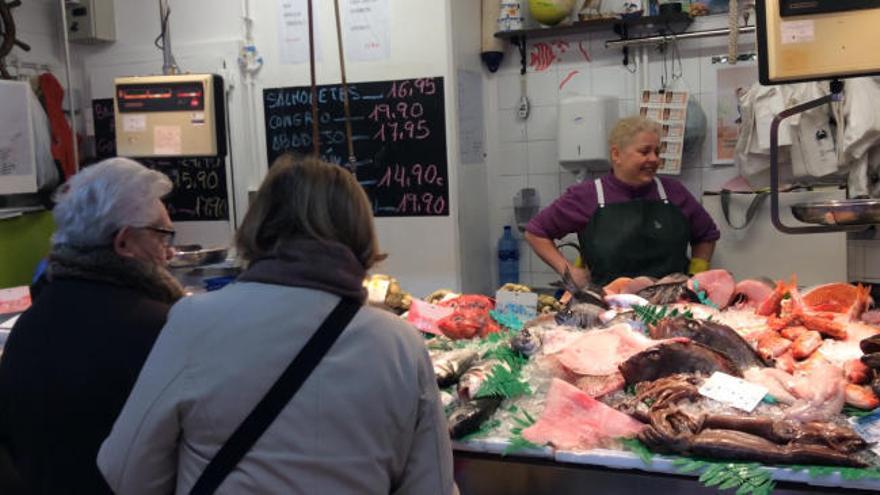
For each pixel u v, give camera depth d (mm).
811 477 1393
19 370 1511
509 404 1774
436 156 3830
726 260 3662
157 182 1640
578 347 1898
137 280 1572
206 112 3281
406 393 1197
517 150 4305
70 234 1563
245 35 4086
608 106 3918
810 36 2004
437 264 3904
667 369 1742
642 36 3943
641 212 3059
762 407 1601
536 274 4344
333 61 3955
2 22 4066
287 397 1138
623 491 1520
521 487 1596
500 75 4289
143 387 1176
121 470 1182
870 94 3332
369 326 1192
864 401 1609
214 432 1143
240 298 1191
